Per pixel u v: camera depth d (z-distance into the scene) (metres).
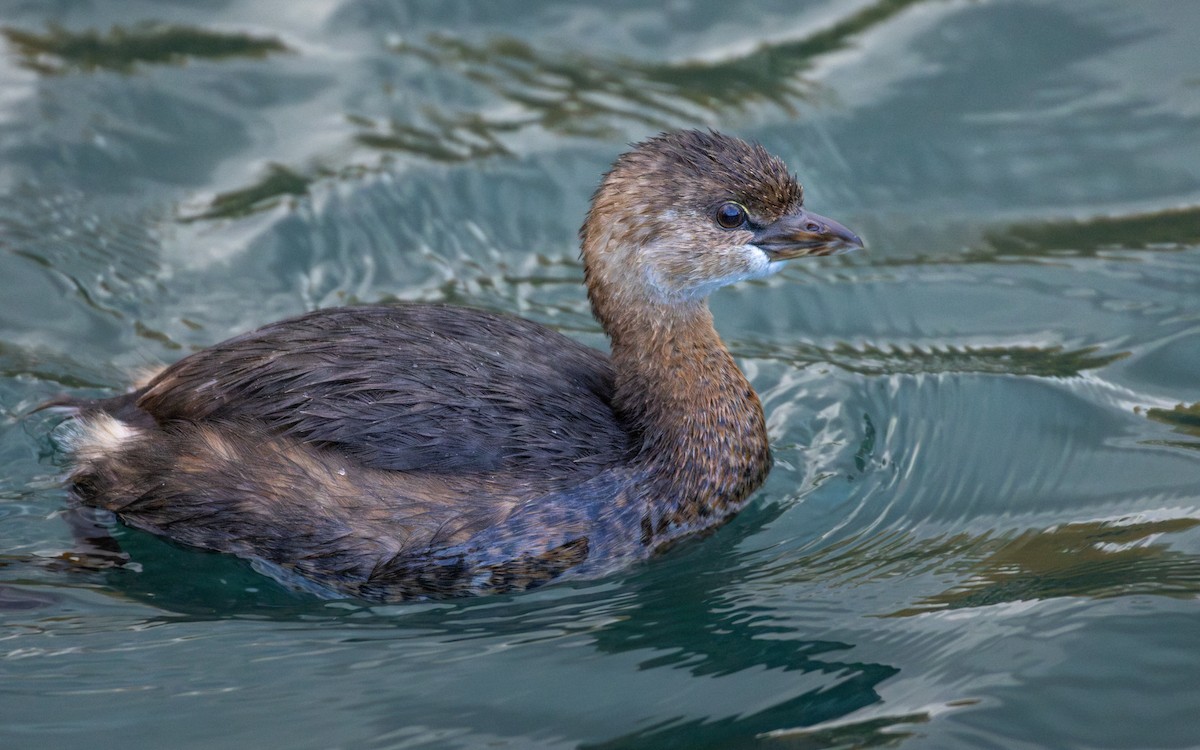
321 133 16.83
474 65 17.94
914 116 17.03
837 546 11.60
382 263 15.24
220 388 11.09
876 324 14.51
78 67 17.50
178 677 10.09
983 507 11.93
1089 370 13.44
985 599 10.59
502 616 10.81
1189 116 16.69
